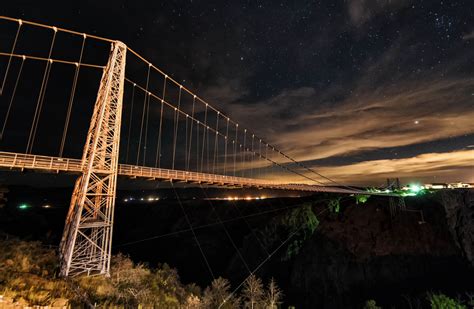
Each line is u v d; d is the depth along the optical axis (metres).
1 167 21.44
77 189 25.06
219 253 71.75
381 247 52.50
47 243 31.12
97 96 27.00
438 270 47.66
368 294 47.56
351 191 63.69
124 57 27.00
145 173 29.52
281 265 59.09
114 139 25.50
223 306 28.88
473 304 33.44
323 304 48.59
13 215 50.34
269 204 82.19
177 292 25.55
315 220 62.53
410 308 41.94
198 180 36.12
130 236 82.25
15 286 13.33
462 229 51.34
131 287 21.03
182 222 84.88
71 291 16.36
